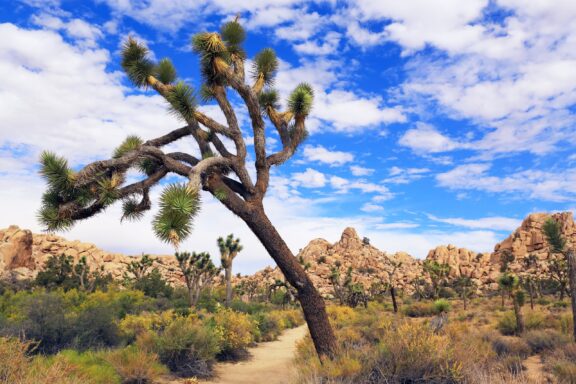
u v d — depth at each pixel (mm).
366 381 6188
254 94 7547
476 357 6664
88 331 13039
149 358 10469
